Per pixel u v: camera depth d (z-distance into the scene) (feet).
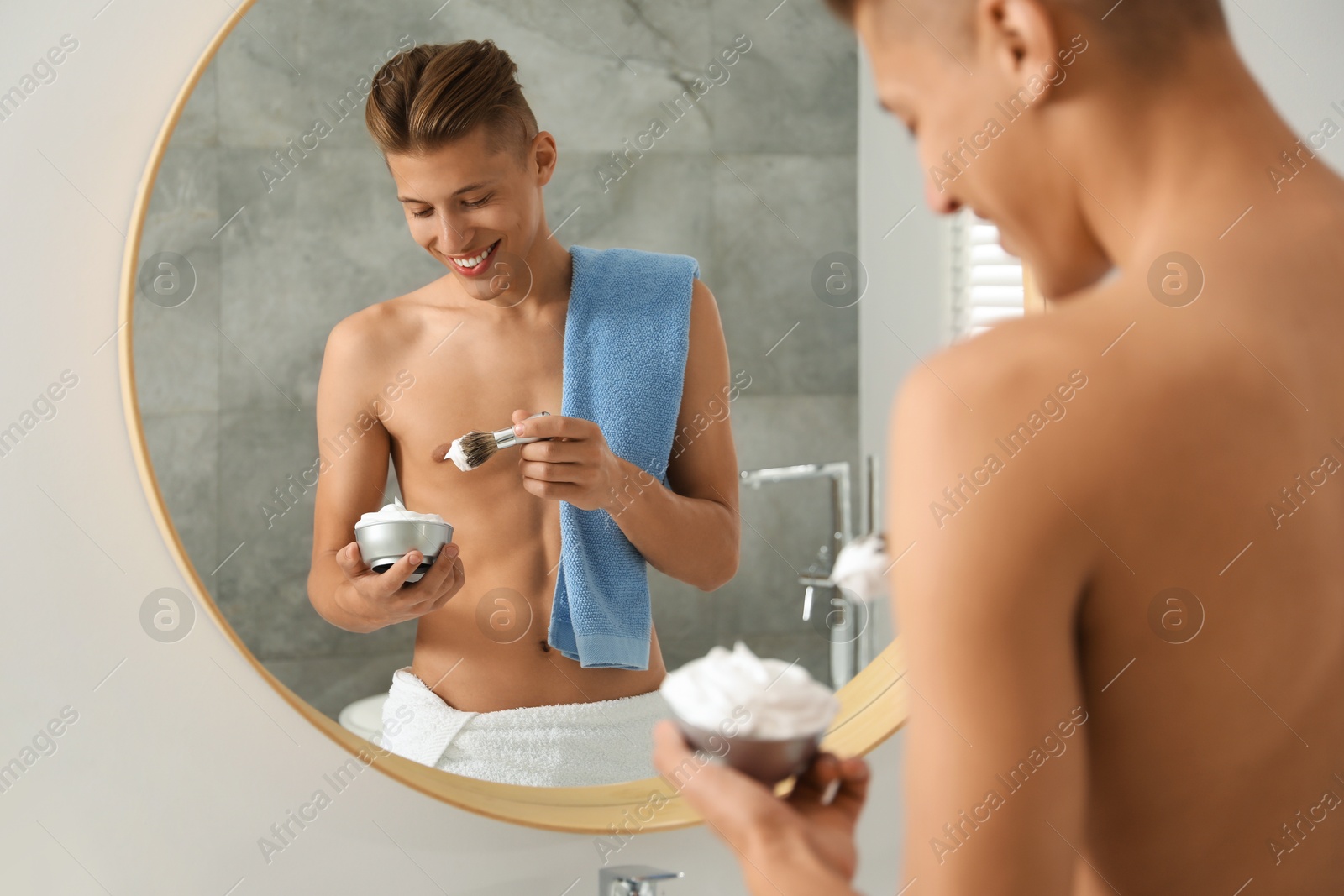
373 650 2.90
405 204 3.06
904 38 1.36
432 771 2.85
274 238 2.90
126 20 2.54
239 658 2.58
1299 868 1.31
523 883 2.71
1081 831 1.18
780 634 3.26
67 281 2.51
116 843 2.52
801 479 3.35
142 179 2.56
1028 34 1.21
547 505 3.09
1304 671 1.25
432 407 3.09
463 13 3.13
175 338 2.76
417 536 2.89
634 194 3.32
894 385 3.42
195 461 2.78
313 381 2.95
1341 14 3.12
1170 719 1.22
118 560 2.53
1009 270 3.30
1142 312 1.15
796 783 1.67
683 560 3.20
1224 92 1.25
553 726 3.00
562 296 3.24
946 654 1.10
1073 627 1.14
